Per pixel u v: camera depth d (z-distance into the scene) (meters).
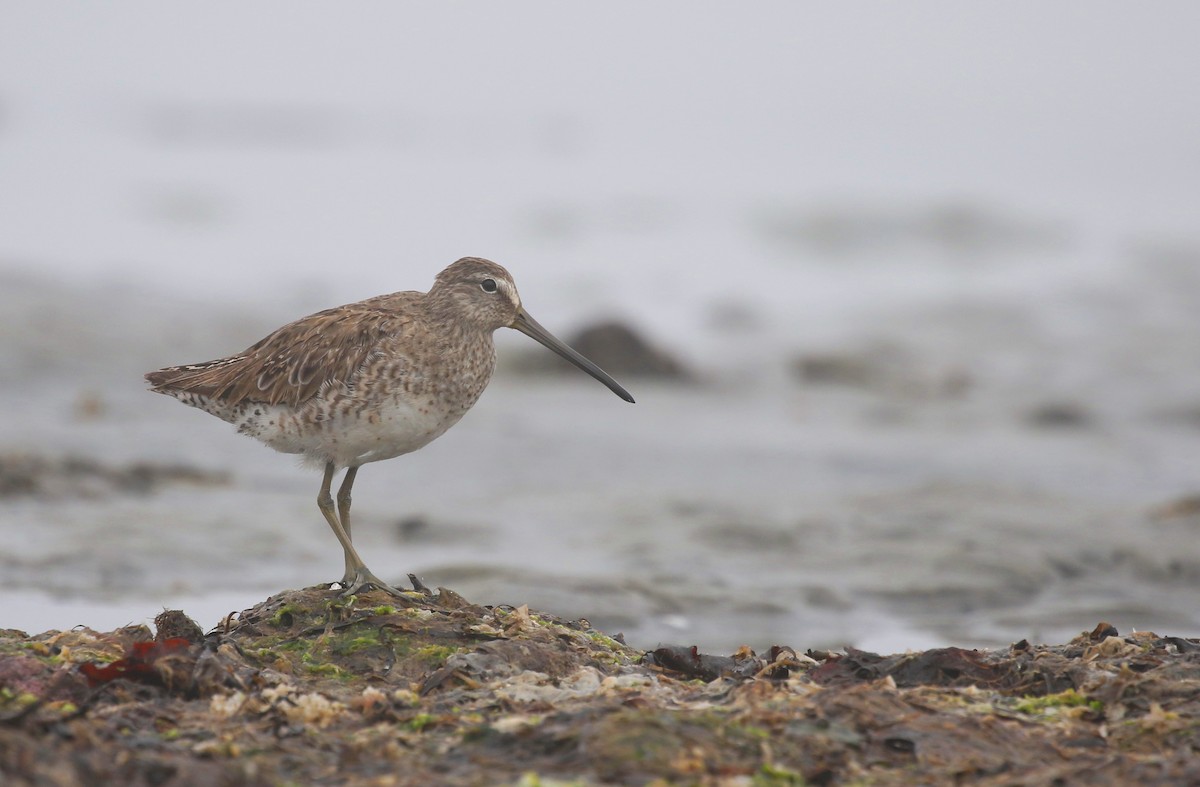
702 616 12.24
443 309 10.06
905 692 7.13
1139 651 7.88
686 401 22.19
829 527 14.90
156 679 7.19
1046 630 12.02
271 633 8.28
